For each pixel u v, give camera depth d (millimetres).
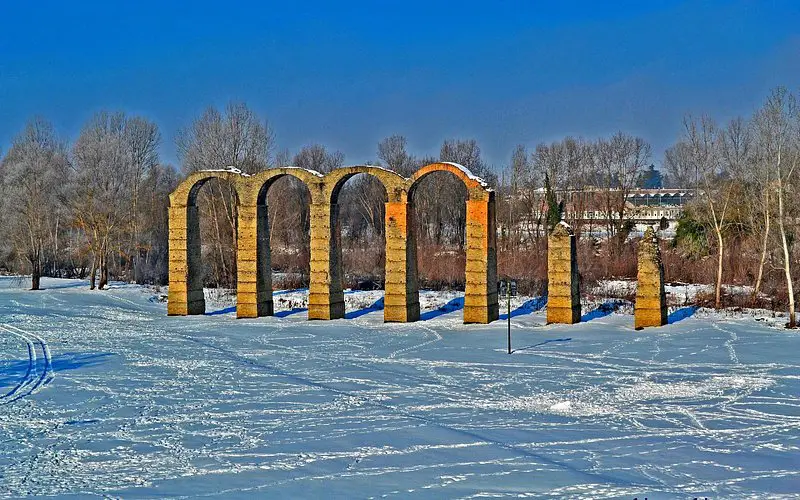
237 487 13516
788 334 29828
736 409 19188
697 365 24812
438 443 16297
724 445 16047
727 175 50312
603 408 19469
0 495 13219
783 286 40938
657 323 32125
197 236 40844
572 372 24234
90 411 19656
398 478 13914
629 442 16297
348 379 23703
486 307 34250
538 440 16484
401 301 35469
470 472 14227
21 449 16172
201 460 15266
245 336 32969
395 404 20234
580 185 82312
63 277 66812
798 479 13742
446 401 20531
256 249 38406
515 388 22078
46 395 21562
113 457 15547
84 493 13266
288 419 18688
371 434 17141
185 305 40031
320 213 36812
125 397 21281
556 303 33781
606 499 12656
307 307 41281
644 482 13578
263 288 38938
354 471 14398
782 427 17484
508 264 53562
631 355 26797
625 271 52188
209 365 26250
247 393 21750
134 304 45906
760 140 37062
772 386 21672
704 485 13398
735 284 45250
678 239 52812
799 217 39562
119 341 31891
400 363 26359
